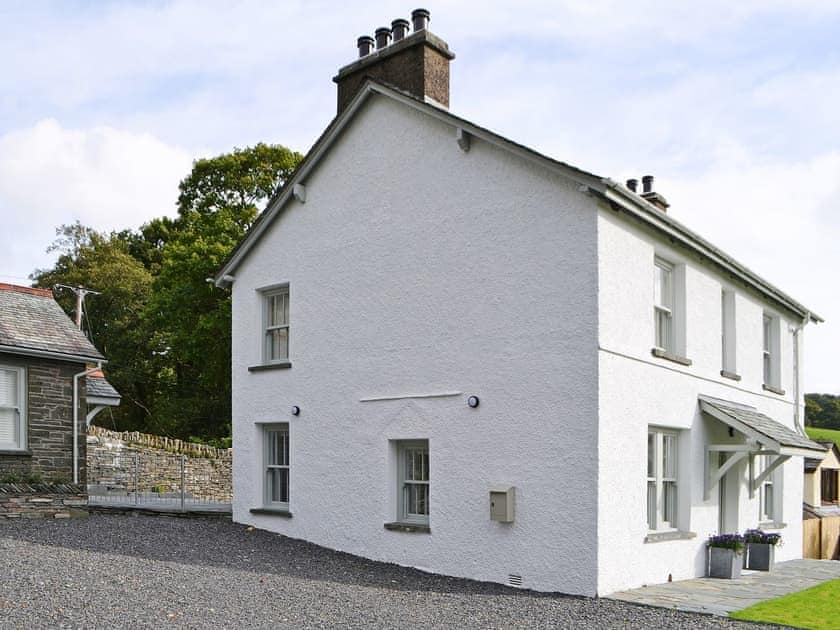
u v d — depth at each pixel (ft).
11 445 53.62
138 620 25.75
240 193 117.80
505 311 39.88
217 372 114.01
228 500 87.45
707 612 31.42
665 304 45.01
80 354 57.31
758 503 55.06
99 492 75.46
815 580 43.62
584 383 36.55
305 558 42.65
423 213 44.16
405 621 28.19
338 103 51.55
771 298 58.65
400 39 47.67
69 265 151.43
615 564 36.45
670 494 43.65
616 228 38.37
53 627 24.22
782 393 62.13
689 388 44.96
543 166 38.32
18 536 41.73
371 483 45.11
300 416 49.62
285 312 52.75
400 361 44.39
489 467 39.65
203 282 110.01
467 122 41.29
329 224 49.39
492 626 28.17
